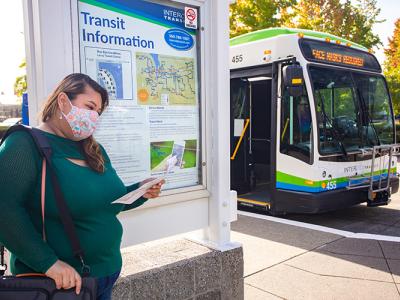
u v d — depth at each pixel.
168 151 3.03
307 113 6.37
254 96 8.44
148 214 2.92
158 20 2.93
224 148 3.24
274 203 6.78
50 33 2.37
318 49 6.74
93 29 2.61
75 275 1.66
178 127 3.08
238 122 7.70
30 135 1.71
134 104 2.83
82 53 2.56
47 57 2.37
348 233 5.86
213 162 3.23
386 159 7.34
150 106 2.91
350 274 4.34
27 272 1.79
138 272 2.72
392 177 7.49
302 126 6.41
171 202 2.99
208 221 3.31
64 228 1.72
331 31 19.44
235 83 7.73
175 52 3.04
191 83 3.15
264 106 8.37
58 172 1.73
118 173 2.78
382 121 7.51
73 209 1.74
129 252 3.11
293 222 6.53
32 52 2.41
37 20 2.34
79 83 1.81
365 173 6.95
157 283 2.78
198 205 3.23
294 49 6.55
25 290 1.63
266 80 8.26
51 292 1.64
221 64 3.18
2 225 1.57
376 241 5.47
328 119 6.50
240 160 7.78
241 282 3.30
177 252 3.11
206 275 3.06
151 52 2.90
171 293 2.86
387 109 7.68
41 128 1.83
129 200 1.86
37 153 1.70
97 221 1.84
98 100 1.88
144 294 2.71
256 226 6.29
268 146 8.39
